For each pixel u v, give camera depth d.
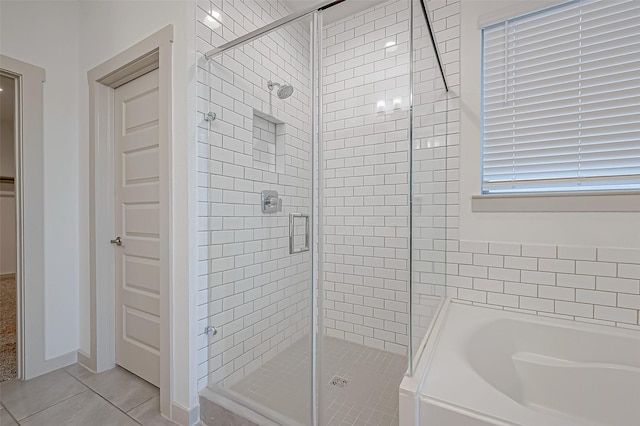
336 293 1.78
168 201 1.56
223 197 1.63
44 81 1.95
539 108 1.61
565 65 1.54
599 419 1.28
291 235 1.58
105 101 2.04
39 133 1.92
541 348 1.47
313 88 1.58
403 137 1.55
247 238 1.61
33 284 1.89
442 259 1.71
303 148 1.59
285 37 1.62
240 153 1.62
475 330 1.43
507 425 0.83
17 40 1.83
